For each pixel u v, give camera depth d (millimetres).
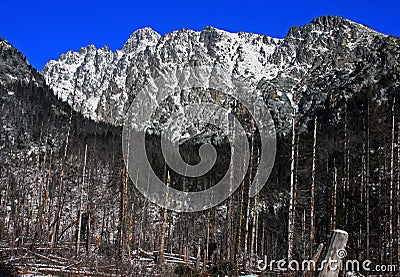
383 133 28578
